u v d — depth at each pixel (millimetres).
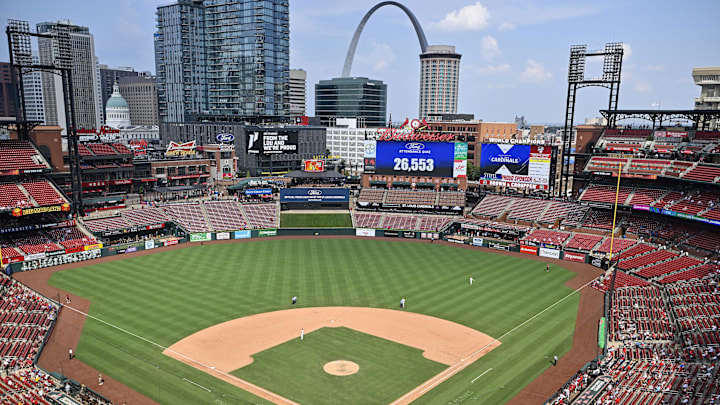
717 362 47750
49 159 111938
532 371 49250
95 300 67438
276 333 57750
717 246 79562
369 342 55625
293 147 174875
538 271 84188
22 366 48625
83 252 87875
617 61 109562
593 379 46719
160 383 45844
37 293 69312
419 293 72438
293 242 103750
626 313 62531
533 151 112500
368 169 128500
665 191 97062
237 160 170500
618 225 97750
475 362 51094
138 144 165250
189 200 126562
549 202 111438
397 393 44750
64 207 93750
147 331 57562
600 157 108062
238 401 42938
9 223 91500
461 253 96375
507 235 104688
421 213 118312
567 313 64812
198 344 54375
